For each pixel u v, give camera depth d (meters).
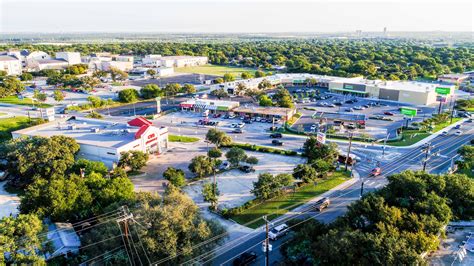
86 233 54.47
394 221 51.19
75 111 150.50
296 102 174.12
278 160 96.69
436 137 117.06
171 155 100.81
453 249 54.94
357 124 130.62
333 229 50.38
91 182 65.62
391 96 178.50
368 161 95.94
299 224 56.50
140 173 87.75
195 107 155.75
